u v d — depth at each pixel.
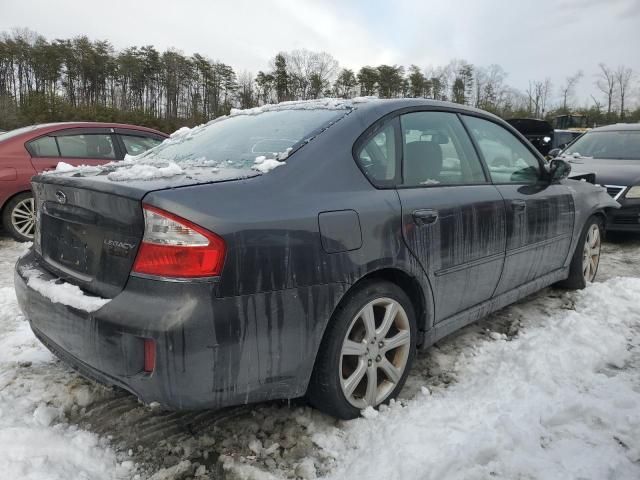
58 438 2.28
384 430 2.36
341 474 2.13
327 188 2.30
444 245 2.74
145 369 1.92
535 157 3.80
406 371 2.68
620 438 2.31
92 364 2.07
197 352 1.88
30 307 2.38
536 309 3.97
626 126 8.20
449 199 2.81
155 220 1.90
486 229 3.03
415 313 2.78
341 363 2.35
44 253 2.51
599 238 4.61
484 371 2.98
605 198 4.53
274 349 2.06
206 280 1.88
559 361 2.97
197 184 2.03
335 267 2.20
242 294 1.95
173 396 1.91
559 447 2.25
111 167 2.62
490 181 3.23
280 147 2.45
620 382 2.83
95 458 2.19
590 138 8.18
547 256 3.76
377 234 2.38
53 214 2.40
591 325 3.55
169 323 1.85
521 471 2.08
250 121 3.04
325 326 2.21
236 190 2.06
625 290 4.27
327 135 2.48
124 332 1.91
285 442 2.33
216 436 2.37
